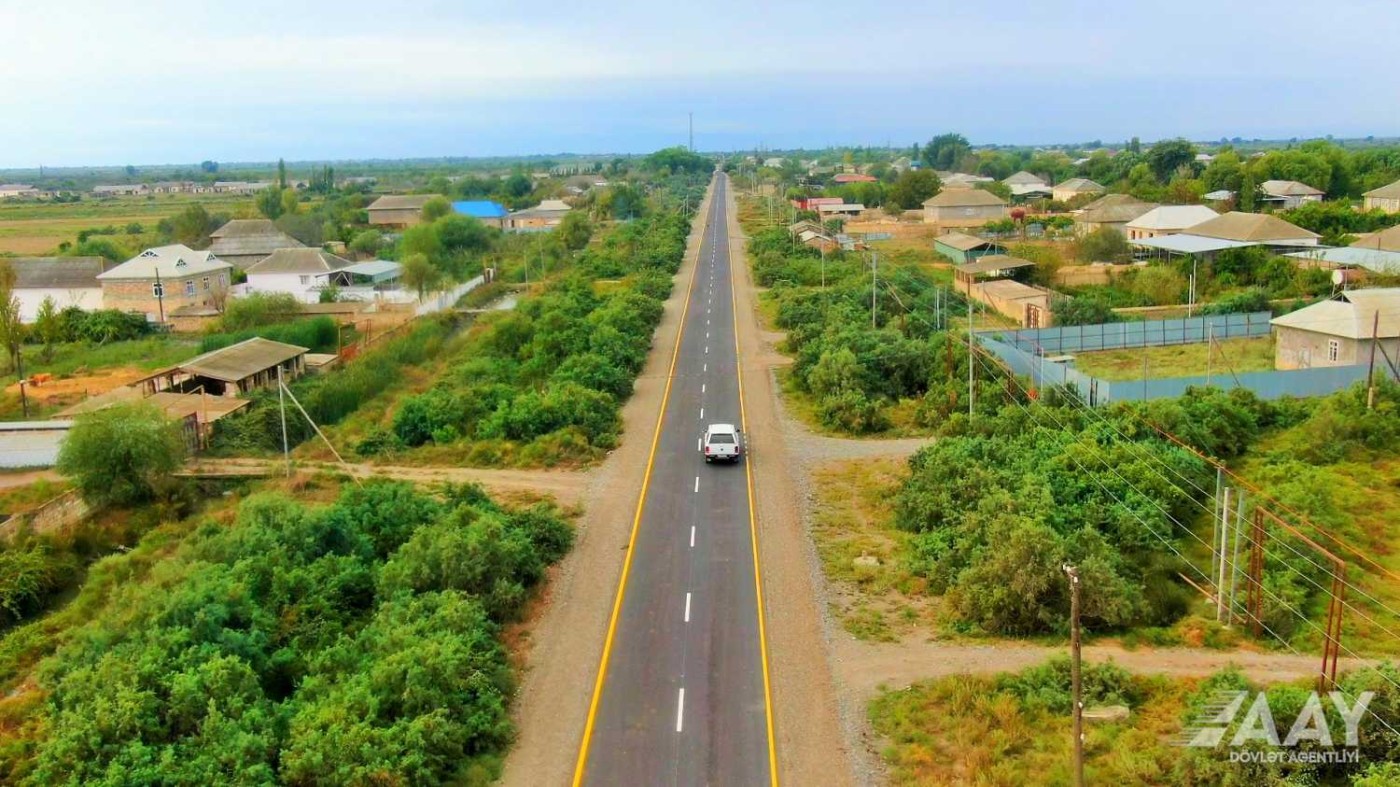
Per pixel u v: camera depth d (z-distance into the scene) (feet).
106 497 128.16
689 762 71.67
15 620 105.09
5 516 125.29
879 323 216.13
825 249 339.77
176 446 134.82
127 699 71.31
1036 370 165.48
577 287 273.13
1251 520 100.78
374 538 109.91
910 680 82.53
